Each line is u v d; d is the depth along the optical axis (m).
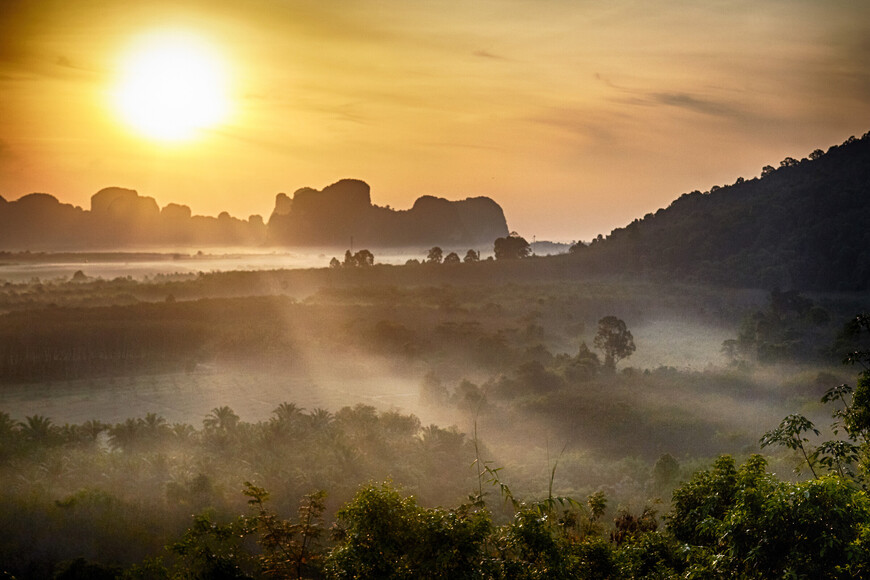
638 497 56.78
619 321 134.88
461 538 13.54
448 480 62.16
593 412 94.56
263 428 72.50
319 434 74.25
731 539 13.02
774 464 36.12
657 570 15.84
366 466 60.62
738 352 142.38
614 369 131.25
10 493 50.31
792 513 12.20
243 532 18.08
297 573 17.09
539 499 50.72
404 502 14.10
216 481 54.16
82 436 75.19
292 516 48.44
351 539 13.79
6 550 42.88
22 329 159.62
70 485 54.41
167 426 78.88
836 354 119.62
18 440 68.12
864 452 16.02
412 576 13.51
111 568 40.41
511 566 13.98
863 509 11.95
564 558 14.44
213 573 17.41
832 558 11.80
